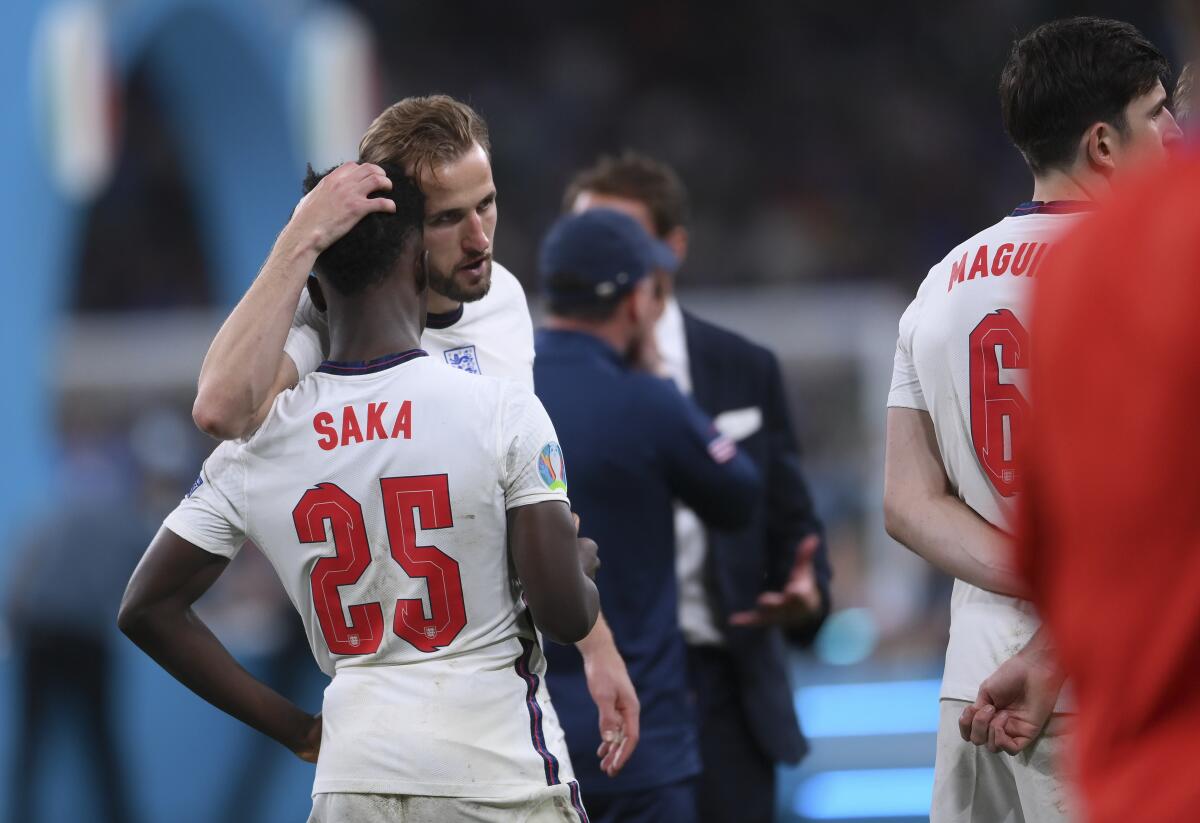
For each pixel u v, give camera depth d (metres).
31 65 21.78
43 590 18.84
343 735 7.06
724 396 12.43
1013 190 66.56
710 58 72.12
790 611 11.80
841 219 67.12
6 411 21.39
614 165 13.43
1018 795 7.74
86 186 23.02
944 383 7.72
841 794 21.30
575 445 10.41
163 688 19.41
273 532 7.16
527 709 7.18
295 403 7.13
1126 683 3.60
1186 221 3.44
